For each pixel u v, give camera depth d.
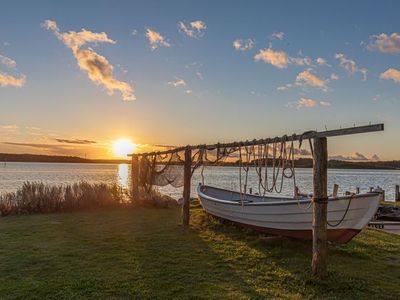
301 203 8.52
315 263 6.29
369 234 10.30
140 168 16.52
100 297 5.34
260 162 8.24
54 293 5.46
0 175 63.88
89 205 14.89
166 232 10.21
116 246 8.45
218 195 15.33
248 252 7.97
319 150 6.24
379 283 6.08
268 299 5.33
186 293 5.54
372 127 5.27
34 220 12.26
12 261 7.13
